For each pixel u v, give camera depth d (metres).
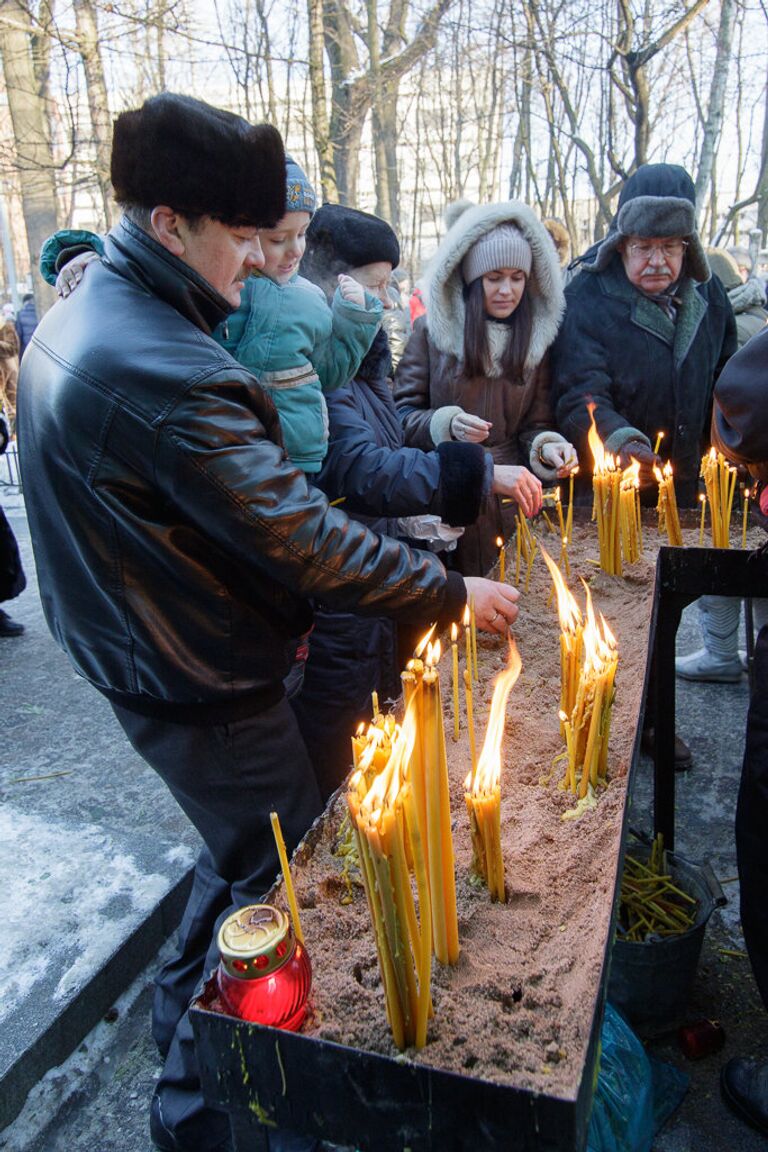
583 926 0.90
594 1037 0.75
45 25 7.40
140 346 1.10
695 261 2.55
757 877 1.56
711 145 7.71
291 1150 1.20
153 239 1.15
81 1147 1.60
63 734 2.93
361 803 0.71
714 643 3.07
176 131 1.08
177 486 1.10
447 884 0.84
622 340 2.59
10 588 3.69
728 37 7.50
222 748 1.31
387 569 1.23
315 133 7.82
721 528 2.03
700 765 2.65
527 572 1.96
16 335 6.52
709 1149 1.53
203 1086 0.81
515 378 2.54
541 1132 0.68
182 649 1.23
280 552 1.14
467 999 0.82
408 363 2.68
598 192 8.44
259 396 1.16
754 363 1.39
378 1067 0.72
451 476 1.73
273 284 1.59
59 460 1.15
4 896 2.05
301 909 0.96
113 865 2.15
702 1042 1.68
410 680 0.79
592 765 1.12
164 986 1.59
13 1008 1.74
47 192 8.97
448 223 3.34
